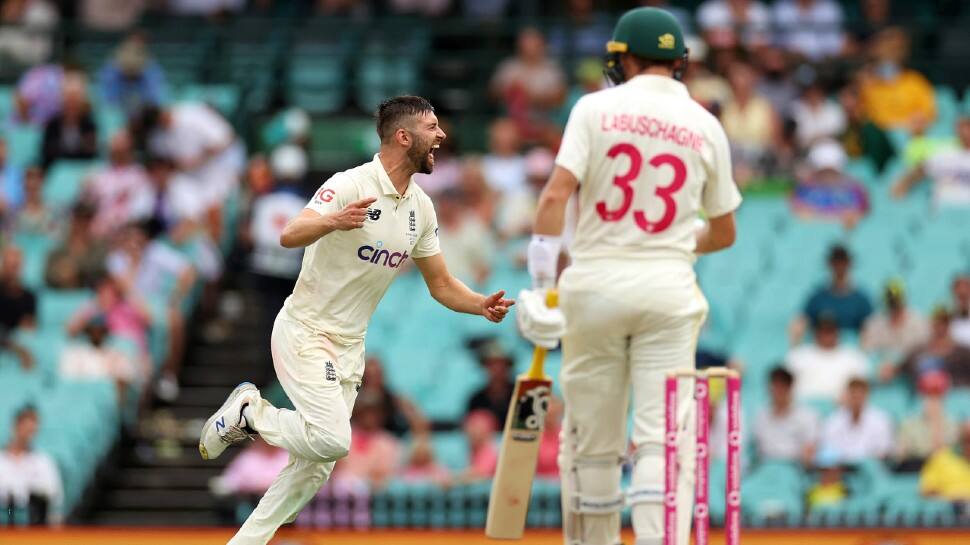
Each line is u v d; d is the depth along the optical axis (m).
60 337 50.00
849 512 42.22
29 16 69.31
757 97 59.97
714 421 44.44
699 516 23.50
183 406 51.81
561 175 24.69
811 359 48.38
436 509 42.22
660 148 24.91
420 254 26.25
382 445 44.41
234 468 45.00
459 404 48.34
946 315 48.91
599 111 24.94
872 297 53.25
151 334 51.38
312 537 36.31
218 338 54.56
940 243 56.12
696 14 72.50
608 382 25.53
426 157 25.28
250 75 66.44
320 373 25.14
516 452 26.06
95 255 52.91
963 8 74.00
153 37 69.88
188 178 56.44
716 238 26.06
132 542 35.94
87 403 47.69
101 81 62.69
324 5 70.00
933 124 63.31
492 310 26.23
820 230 56.62
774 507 43.31
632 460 25.30
